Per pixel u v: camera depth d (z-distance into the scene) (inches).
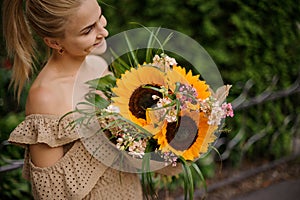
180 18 141.0
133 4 146.0
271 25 142.0
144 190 59.2
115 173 61.9
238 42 138.1
